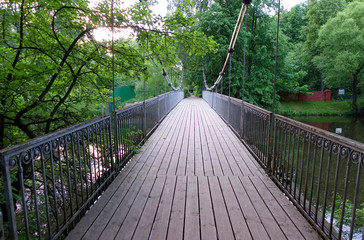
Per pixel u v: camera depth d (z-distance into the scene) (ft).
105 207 7.22
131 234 5.85
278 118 9.01
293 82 77.71
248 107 13.98
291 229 6.03
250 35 56.08
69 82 12.93
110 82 13.94
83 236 5.74
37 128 13.14
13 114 11.46
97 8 11.19
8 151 3.79
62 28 11.89
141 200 7.69
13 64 10.42
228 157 12.51
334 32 71.82
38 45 10.77
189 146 14.84
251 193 8.18
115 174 9.80
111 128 9.39
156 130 20.06
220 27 54.19
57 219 5.32
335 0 84.12
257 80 59.36
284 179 8.39
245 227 6.14
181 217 6.64
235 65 58.13
